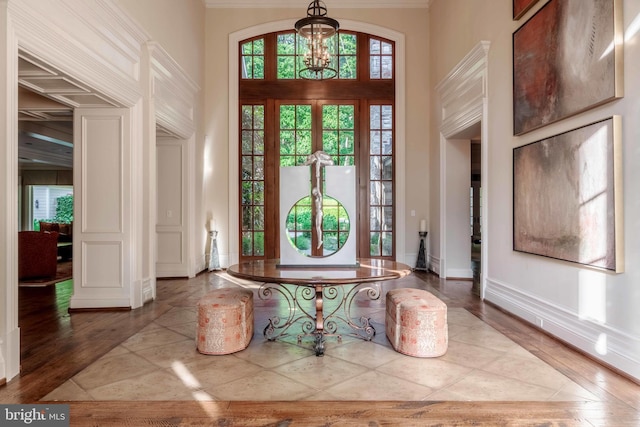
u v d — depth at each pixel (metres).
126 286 4.45
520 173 3.99
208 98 7.32
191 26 6.49
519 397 2.39
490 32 4.76
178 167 6.54
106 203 4.43
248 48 7.46
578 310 3.16
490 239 4.79
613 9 2.70
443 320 3.07
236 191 7.32
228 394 2.43
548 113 3.48
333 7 7.36
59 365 2.88
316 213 3.73
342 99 7.41
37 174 12.77
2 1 2.54
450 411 2.23
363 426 2.08
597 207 2.88
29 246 6.24
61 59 3.10
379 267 3.58
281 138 7.43
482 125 4.91
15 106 2.66
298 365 2.88
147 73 4.79
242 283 6.08
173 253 6.54
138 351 3.17
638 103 2.57
